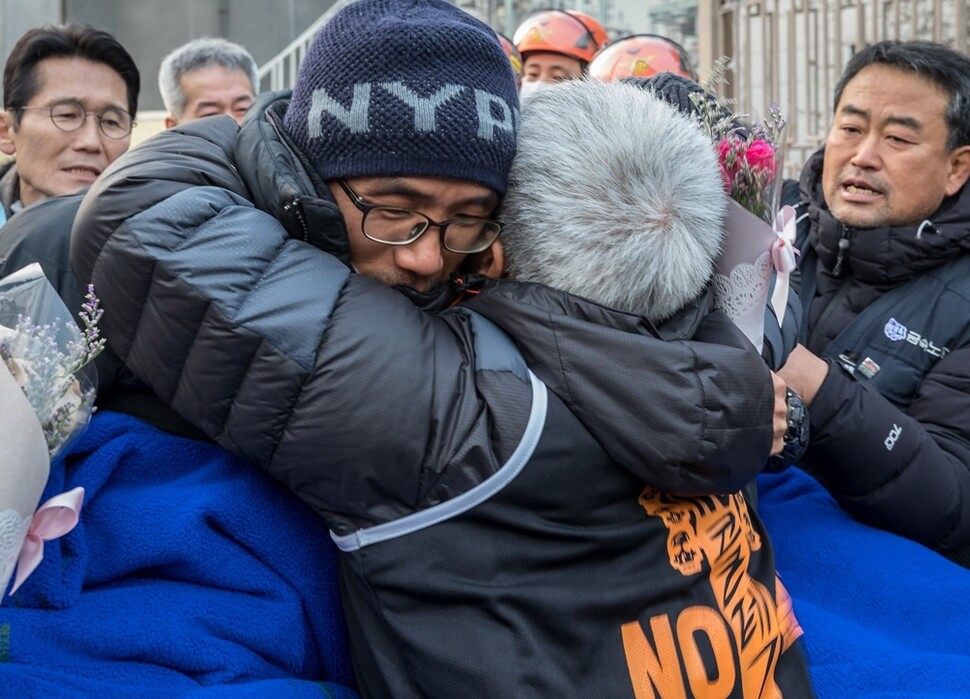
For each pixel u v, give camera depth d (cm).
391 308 120
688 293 123
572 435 118
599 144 121
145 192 119
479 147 119
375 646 120
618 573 121
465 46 120
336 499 118
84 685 112
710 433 117
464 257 132
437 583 116
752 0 461
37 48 229
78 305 133
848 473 180
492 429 117
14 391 97
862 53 213
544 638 117
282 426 116
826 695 150
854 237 210
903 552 177
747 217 133
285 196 119
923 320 204
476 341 121
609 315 120
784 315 158
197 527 126
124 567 125
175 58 319
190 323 116
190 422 126
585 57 329
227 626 124
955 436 192
